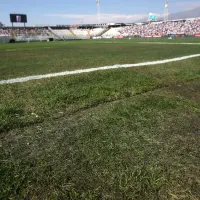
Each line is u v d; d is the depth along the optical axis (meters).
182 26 64.81
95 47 26.47
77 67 9.37
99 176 2.32
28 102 4.64
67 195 2.08
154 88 5.79
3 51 22.16
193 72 7.80
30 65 10.65
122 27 86.38
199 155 2.69
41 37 73.50
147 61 10.93
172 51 16.75
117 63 10.36
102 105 4.45
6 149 2.86
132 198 2.03
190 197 2.05
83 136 3.15
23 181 2.26
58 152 2.77
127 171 2.39
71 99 4.74
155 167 2.45
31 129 3.42
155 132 3.26
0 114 3.90
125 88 5.64
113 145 2.90
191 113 3.99
